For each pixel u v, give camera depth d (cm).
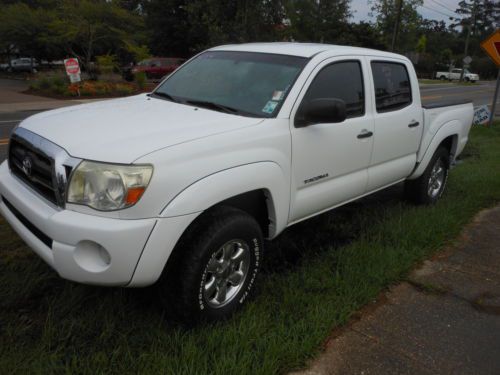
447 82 5322
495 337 316
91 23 2709
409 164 500
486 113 1322
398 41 3816
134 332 284
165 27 4281
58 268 262
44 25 3164
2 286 321
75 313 296
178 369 251
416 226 471
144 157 255
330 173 381
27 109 1659
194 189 268
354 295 339
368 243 427
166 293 283
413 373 275
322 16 3822
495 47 1186
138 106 360
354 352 287
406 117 473
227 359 257
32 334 276
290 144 333
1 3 4100
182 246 279
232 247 303
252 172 301
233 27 1966
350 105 400
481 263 425
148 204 253
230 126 308
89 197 253
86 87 2188
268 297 330
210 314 294
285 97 341
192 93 386
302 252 413
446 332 317
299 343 281
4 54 4344
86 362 252
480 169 759
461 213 529
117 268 254
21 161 307
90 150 261
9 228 418
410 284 379
